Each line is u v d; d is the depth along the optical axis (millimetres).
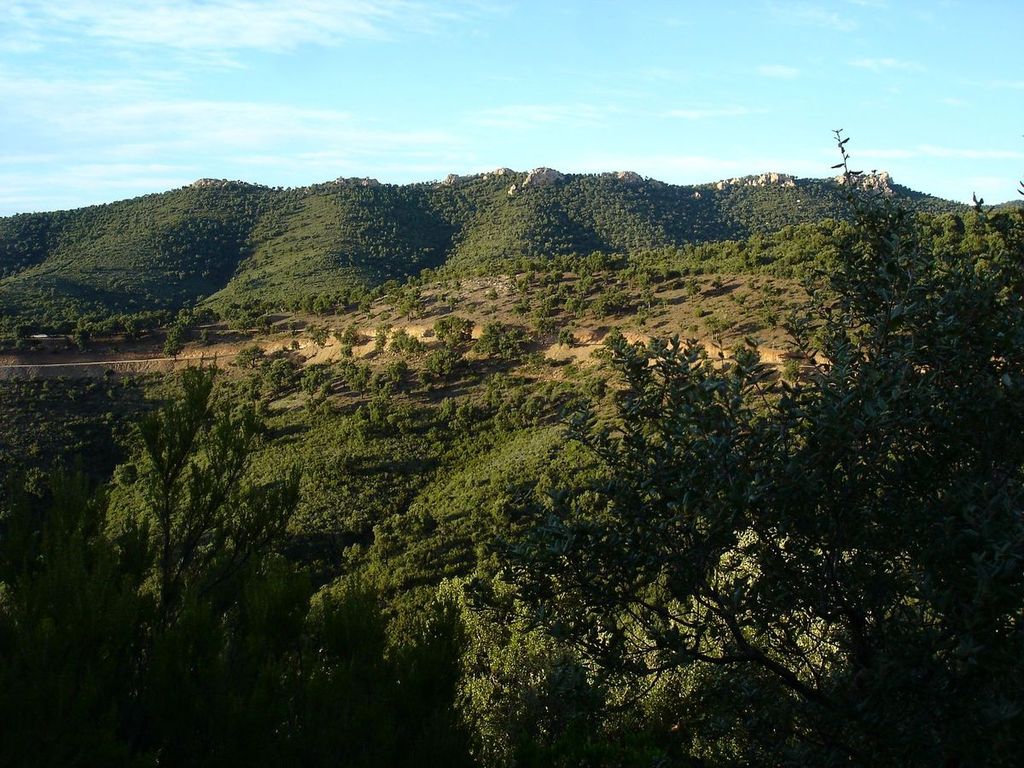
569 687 6305
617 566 6020
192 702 5773
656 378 6836
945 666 5195
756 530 5918
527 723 10812
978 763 4812
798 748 5902
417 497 51469
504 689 12586
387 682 6609
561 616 6160
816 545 5992
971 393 5848
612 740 9141
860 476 5902
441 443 59000
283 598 6840
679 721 9406
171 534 7648
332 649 6832
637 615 6289
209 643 6273
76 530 7027
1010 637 4906
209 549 7840
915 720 5098
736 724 6742
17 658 5426
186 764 5672
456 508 45875
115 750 5133
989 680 5105
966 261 6418
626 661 6191
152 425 7578
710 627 6121
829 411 5438
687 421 5883
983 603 4574
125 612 6074
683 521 5797
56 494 7348
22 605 5969
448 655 6922
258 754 5637
